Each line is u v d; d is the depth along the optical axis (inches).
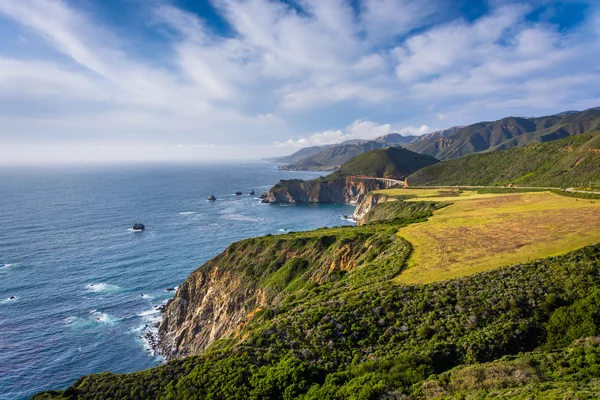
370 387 916.6
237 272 2952.8
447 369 987.3
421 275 1579.7
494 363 935.7
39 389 2064.5
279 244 3019.2
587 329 1029.2
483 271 1493.6
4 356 2340.1
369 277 1739.7
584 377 775.1
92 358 2394.2
